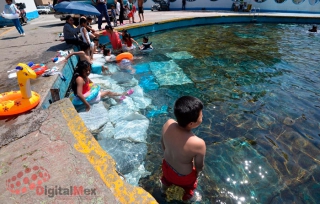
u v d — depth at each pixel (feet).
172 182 7.93
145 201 6.42
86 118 13.11
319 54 26.40
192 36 38.52
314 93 16.63
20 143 8.76
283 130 12.37
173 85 18.34
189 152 6.75
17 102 10.78
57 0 41.86
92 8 26.58
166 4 73.46
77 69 13.99
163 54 26.91
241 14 56.03
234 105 15.14
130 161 10.21
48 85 13.78
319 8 61.11
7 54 21.57
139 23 41.37
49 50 22.47
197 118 6.56
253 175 9.40
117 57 24.29
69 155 8.03
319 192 8.52
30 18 60.39
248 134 12.11
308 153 10.61
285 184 8.92
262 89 17.40
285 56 25.82
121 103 15.26
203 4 74.02
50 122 9.93
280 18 53.11
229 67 22.35
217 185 8.91
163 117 13.94
